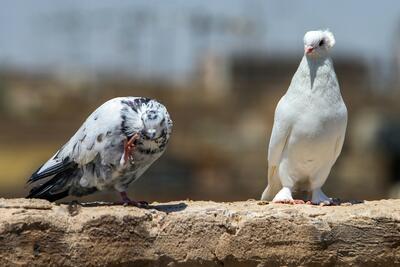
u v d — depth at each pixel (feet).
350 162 156.87
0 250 36.37
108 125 36.45
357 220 39.32
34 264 36.76
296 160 41.63
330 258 39.19
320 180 42.27
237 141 166.71
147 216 38.09
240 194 142.82
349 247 39.32
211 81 217.15
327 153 41.42
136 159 37.01
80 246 37.24
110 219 37.50
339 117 41.01
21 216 36.73
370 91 191.83
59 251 37.09
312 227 39.01
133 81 218.38
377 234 39.42
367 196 144.15
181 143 161.99
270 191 44.52
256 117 186.80
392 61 196.85
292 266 38.93
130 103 36.86
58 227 37.11
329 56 41.29
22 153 168.55
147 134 36.09
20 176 151.12
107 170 37.29
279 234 38.83
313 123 40.68
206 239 38.50
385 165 153.38
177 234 38.34
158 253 38.17
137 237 37.88
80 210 37.88
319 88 40.86
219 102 199.62
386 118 166.81
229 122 184.44
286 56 217.56
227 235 38.65
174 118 186.50
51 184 39.06
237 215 38.88
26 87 217.77
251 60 217.56
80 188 38.86
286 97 41.78
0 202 37.60
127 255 37.73
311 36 40.91
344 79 197.47
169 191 139.23
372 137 159.63
